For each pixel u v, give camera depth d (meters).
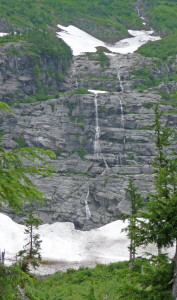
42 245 81.38
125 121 138.25
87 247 84.19
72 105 142.62
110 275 50.53
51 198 110.44
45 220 106.06
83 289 40.69
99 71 191.00
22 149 14.44
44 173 14.63
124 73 187.12
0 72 149.62
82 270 59.56
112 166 127.75
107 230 92.06
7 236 79.94
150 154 130.62
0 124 136.62
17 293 13.55
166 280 18.61
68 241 88.00
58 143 132.25
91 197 111.31
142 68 190.38
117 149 132.38
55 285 47.97
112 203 106.56
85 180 114.81
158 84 177.25
